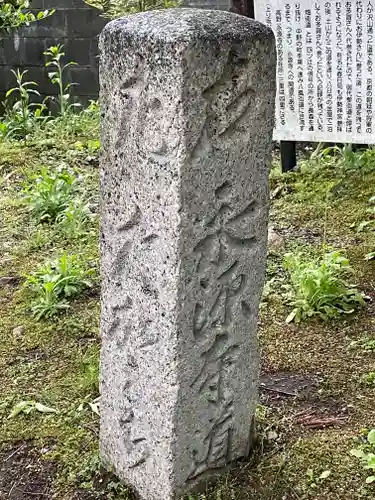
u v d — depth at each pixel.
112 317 2.28
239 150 2.06
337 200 4.85
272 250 4.25
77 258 4.26
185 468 2.30
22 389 3.12
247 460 2.54
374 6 4.64
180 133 1.90
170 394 2.17
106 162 2.13
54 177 5.18
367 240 4.32
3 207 5.05
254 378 2.42
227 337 2.27
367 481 2.41
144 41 1.90
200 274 2.11
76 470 2.61
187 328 2.12
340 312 3.57
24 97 7.27
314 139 5.16
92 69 7.94
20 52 8.12
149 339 2.17
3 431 2.85
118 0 6.10
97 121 6.81
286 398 2.97
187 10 2.06
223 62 1.92
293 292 3.74
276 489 2.42
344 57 4.86
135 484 2.42
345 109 5.00
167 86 1.88
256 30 2.01
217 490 2.39
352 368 3.15
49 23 7.90
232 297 2.24
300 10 4.84
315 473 2.49
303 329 3.49
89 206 4.98
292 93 5.09
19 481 2.60
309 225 4.59
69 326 3.59
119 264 2.20
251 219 2.19
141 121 1.97
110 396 2.40
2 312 3.77
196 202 2.01
